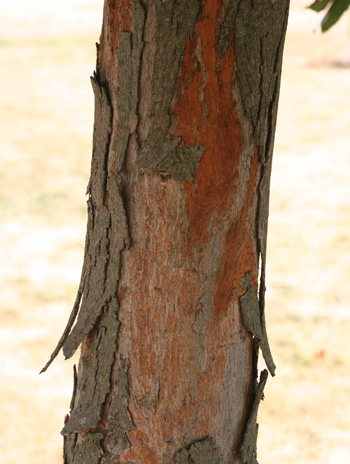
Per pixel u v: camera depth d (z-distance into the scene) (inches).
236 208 93.1
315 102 456.8
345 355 169.9
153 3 90.5
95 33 691.4
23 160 347.6
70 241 245.9
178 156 92.0
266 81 92.5
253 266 95.0
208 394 95.2
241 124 92.4
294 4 754.8
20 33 693.3
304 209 274.4
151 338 94.6
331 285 208.1
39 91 494.6
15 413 149.6
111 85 93.1
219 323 94.6
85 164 343.6
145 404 95.3
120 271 94.7
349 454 136.6
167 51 90.9
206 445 95.7
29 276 216.4
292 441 140.6
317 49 603.5
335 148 360.5
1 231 253.9
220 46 91.1
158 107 91.7
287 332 180.5
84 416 96.6
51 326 185.8
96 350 96.2
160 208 92.8
